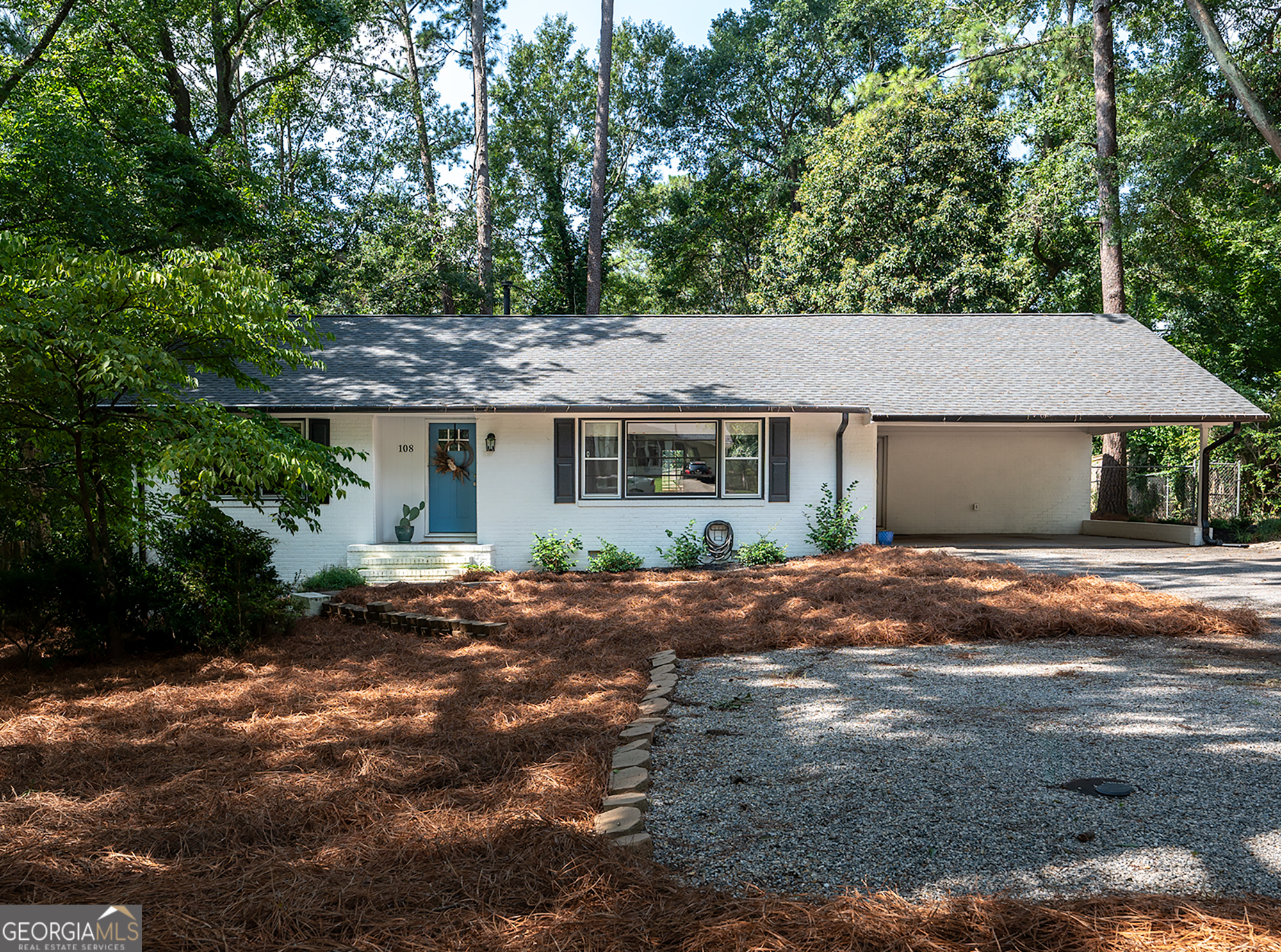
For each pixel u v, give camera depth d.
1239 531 16.30
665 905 2.88
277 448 6.49
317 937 2.72
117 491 7.68
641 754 4.46
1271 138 14.27
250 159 21.34
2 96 15.28
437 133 32.69
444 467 14.29
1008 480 18.66
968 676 6.26
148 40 21.30
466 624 8.20
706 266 36.69
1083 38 22.25
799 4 32.31
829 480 13.73
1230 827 3.42
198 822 3.66
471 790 3.99
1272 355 22.44
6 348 5.99
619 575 11.98
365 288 25.48
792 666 6.84
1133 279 22.94
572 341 15.81
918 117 23.91
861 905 2.81
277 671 6.84
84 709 5.77
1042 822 3.51
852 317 17.45
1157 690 5.72
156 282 6.16
